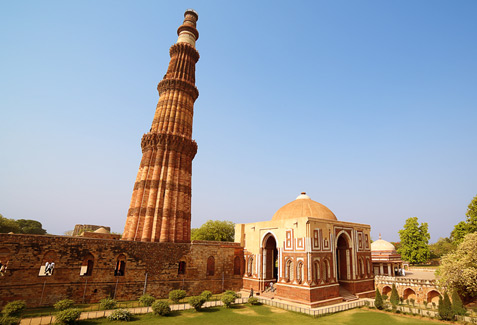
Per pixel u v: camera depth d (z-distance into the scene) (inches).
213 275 1601.9
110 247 1288.1
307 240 1355.8
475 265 1217.4
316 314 1156.5
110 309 1109.1
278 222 1555.1
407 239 2642.7
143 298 1202.6
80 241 1214.9
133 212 1592.0
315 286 1316.4
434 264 3142.2
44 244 1127.6
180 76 1971.0
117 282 1268.5
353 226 1642.5
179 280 1453.0
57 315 893.2
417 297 1492.4
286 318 1111.0
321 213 1582.2
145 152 1750.7
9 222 2637.8
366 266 1664.6
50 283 1111.6
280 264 1482.5
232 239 2962.6
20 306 939.3
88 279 1202.0
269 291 1546.5
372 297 1604.3
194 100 2043.6
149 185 1646.2
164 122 1815.9
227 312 1181.1
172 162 1696.6
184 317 1074.1
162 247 1439.5
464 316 1083.9
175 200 1646.2
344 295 1477.6
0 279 1017.5
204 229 2849.4
